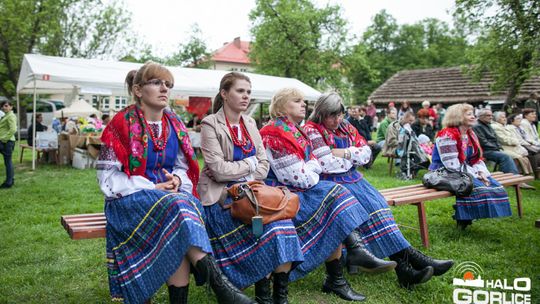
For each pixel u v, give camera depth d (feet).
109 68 36.96
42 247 13.69
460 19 45.37
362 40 92.99
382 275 11.34
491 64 45.32
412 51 178.50
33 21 71.77
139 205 8.21
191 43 97.96
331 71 88.43
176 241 7.75
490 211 13.93
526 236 14.83
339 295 10.02
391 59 180.24
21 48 73.05
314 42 87.20
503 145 26.71
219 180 9.52
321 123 11.61
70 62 35.70
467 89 80.28
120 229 8.24
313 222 9.98
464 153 14.42
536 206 19.56
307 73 87.35
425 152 28.60
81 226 9.03
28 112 73.97
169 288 8.16
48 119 71.46
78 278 11.21
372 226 10.54
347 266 11.03
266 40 88.07
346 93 90.07
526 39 40.29
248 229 9.04
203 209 8.73
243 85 9.77
